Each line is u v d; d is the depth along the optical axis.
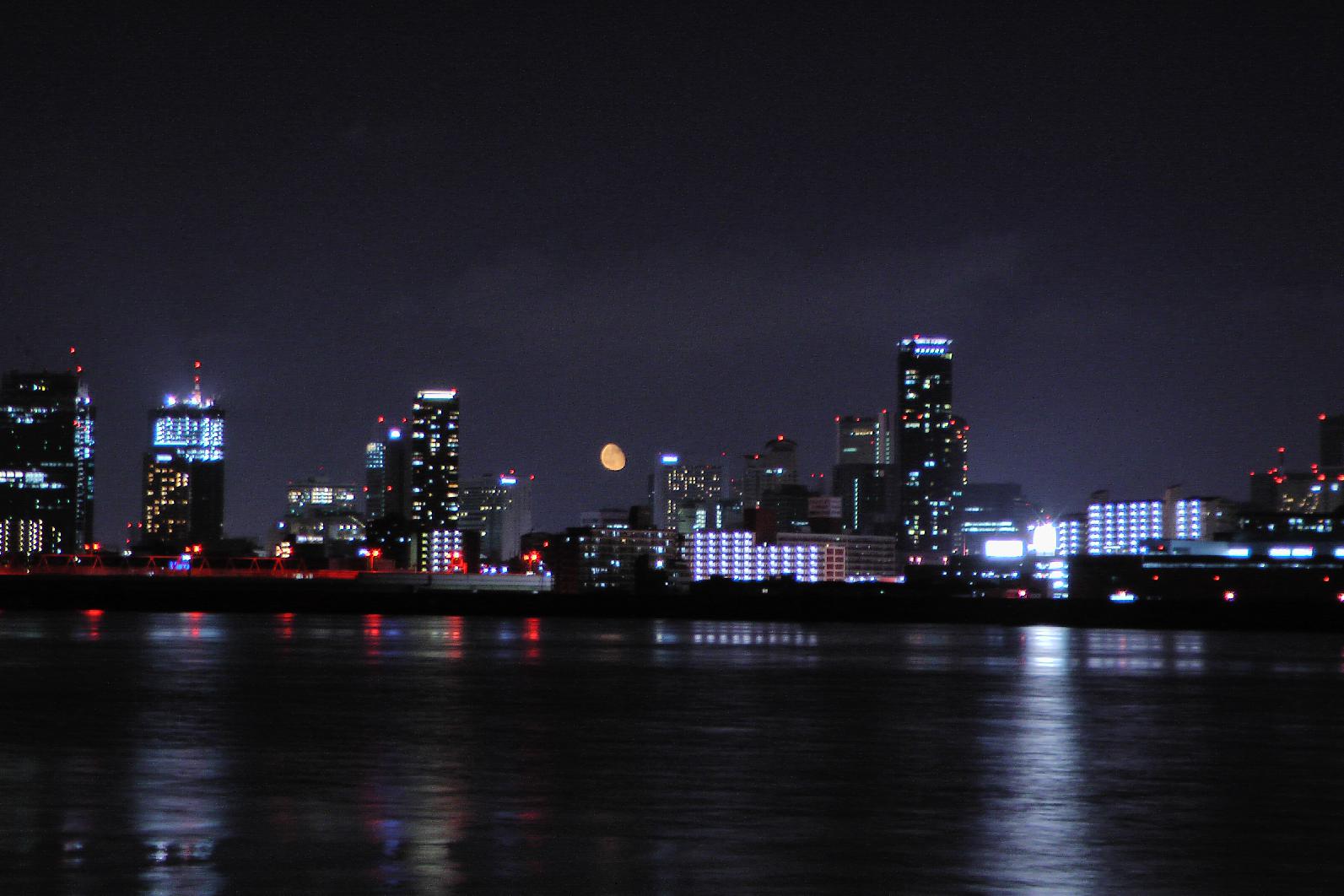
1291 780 59.22
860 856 41.38
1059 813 49.53
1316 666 159.12
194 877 37.72
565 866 39.38
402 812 48.53
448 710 90.38
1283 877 38.91
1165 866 40.34
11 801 50.66
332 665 144.25
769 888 37.06
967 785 56.75
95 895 35.62
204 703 95.19
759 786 55.88
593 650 189.50
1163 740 75.25
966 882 38.00
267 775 57.91
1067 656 184.12
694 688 114.12
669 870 39.06
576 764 62.47
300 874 38.06
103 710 89.06
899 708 95.44
